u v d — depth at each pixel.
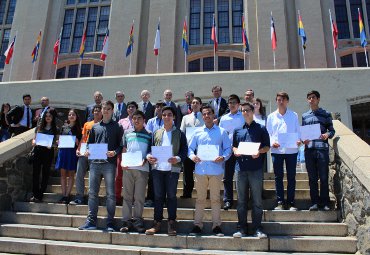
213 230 5.43
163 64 18.80
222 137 5.73
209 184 5.54
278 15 18.52
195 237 5.21
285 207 6.04
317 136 5.88
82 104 14.93
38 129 7.48
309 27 18.38
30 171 7.73
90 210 5.77
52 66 20.77
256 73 13.81
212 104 7.87
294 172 6.05
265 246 5.06
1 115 10.12
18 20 21.91
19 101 15.65
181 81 14.18
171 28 19.31
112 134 6.06
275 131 6.41
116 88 14.66
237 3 20.22
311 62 17.84
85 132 6.98
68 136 6.96
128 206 5.70
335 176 6.14
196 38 19.81
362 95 13.16
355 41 18.69
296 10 18.88
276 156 6.17
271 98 13.47
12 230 5.91
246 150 5.34
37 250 5.30
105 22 21.12
